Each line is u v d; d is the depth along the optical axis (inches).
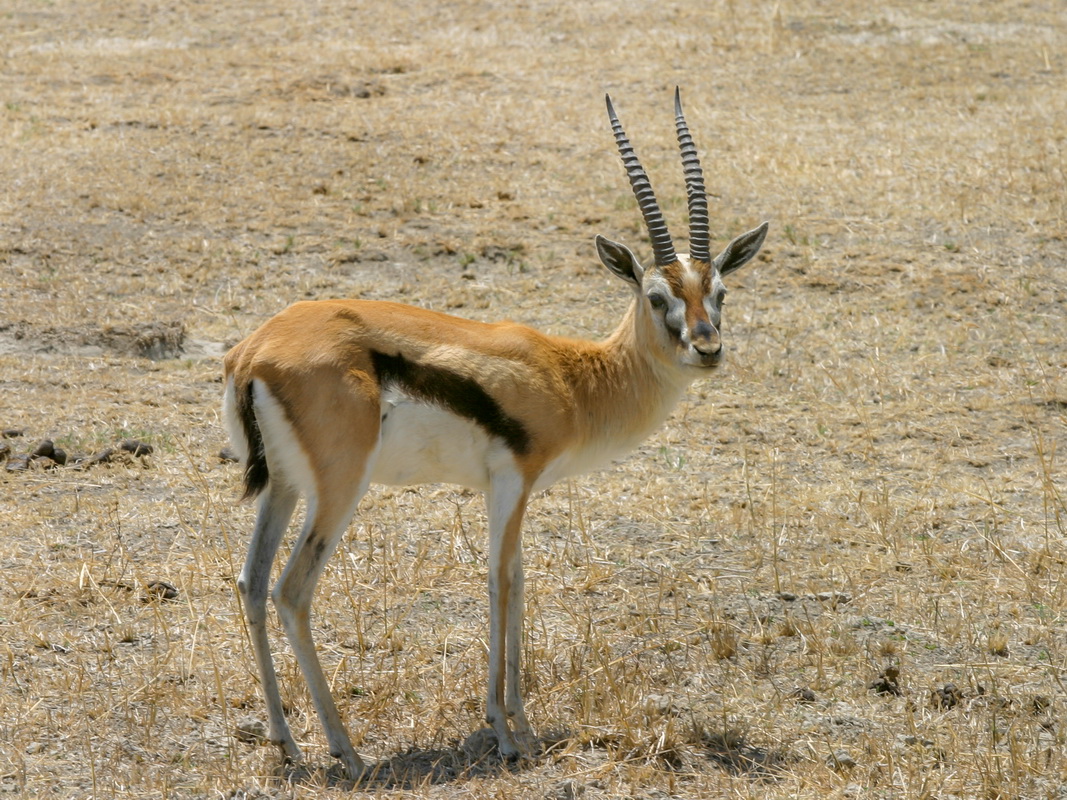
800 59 2030.0
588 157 1615.4
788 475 958.4
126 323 1176.2
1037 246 1387.8
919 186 1536.7
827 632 733.3
